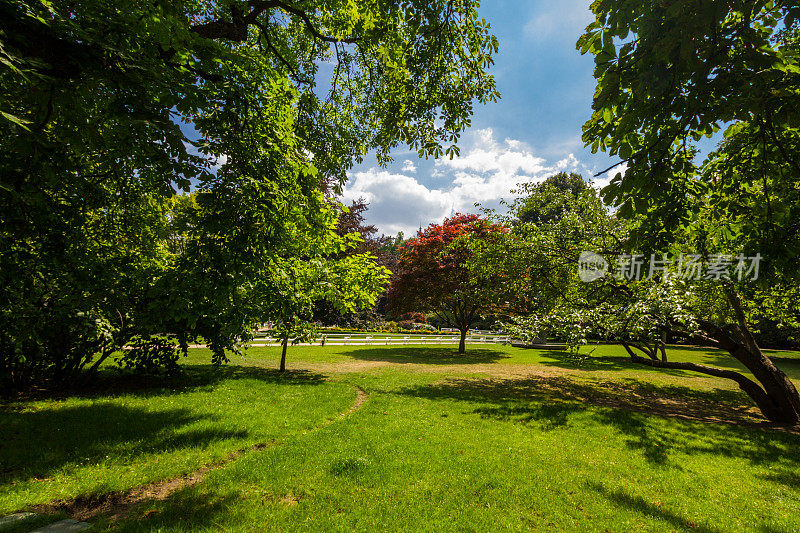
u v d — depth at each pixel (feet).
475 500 15.33
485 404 33.17
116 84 12.51
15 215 16.34
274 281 28.55
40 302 28.55
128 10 13.33
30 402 27.40
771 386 31.78
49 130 15.23
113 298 31.01
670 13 8.96
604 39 10.87
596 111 12.71
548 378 50.60
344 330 126.93
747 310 40.27
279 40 34.37
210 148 16.35
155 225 34.35
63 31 11.60
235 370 47.98
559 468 18.99
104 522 12.52
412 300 77.46
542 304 46.96
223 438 21.34
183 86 13.53
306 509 14.02
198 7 23.77
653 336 33.09
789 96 10.46
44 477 15.72
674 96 11.43
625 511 14.98
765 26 11.13
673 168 14.16
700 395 42.70
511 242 45.42
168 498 14.57
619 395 41.29
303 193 22.00
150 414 25.40
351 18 30.66
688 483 17.94
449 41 25.98
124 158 16.53
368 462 18.19
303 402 31.19
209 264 17.93
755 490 17.51
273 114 21.02
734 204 17.80
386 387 40.32
